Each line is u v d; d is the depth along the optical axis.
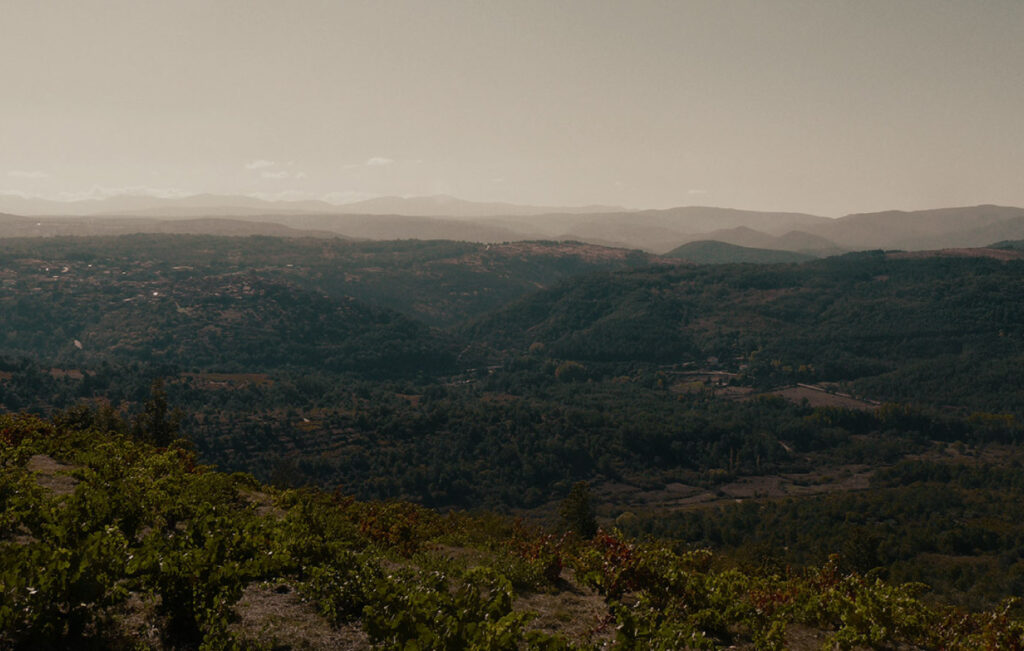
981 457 172.12
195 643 7.38
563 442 150.25
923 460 164.38
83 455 16.30
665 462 159.50
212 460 110.00
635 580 12.73
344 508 20.31
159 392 44.47
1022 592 65.94
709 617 11.50
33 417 20.39
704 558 15.54
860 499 123.25
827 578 15.27
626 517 113.81
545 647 7.79
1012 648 11.82
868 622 12.14
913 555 89.50
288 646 7.70
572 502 40.28
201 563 7.87
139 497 11.50
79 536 9.23
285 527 11.91
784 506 123.69
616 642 8.73
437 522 21.19
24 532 9.94
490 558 14.95
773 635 10.80
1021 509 112.19
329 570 9.59
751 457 167.12
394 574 10.57
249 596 9.05
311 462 118.44
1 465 14.04
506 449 140.75
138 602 7.94
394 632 7.62
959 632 12.73
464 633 7.56
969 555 91.25
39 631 6.43
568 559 14.73
